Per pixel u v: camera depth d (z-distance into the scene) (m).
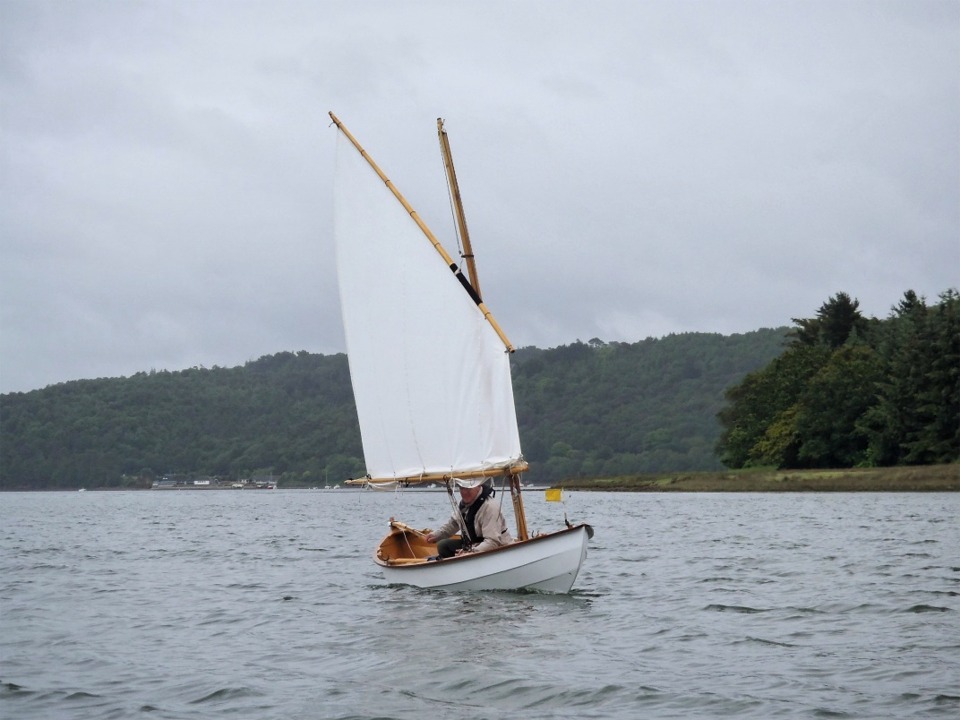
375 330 25.19
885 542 35.62
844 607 20.64
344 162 25.31
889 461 110.19
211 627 20.06
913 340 109.62
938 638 17.16
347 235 25.42
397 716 13.09
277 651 17.39
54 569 32.09
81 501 140.62
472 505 23.59
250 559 35.00
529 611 20.86
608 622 19.50
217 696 14.23
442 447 24.39
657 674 15.04
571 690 14.20
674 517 58.69
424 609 21.30
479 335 23.70
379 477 25.53
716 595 22.94
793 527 45.91
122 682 15.16
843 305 142.12
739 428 134.88
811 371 127.12
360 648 17.44
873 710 12.91
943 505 66.81
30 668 16.19
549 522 54.69
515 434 23.41
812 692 13.81
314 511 90.00
